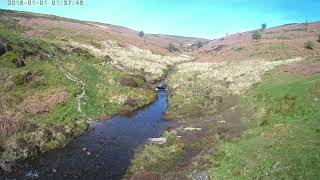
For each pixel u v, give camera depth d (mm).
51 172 27281
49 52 66062
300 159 22750
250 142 29141
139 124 41844
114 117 45000
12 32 85688
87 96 48875
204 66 90500
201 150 31766
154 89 63938
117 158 30453
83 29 122625
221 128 36875
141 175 25922
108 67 71188
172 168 28000
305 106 35031
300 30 158625
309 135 26938
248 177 22719
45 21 121375
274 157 24125
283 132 29156
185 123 41875
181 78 73625
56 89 48781
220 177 24188
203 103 50531
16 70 52062
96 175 26875
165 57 113812
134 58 95875
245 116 40625
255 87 54312
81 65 64500
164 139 35656
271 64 77125
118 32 148625
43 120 39062
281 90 44531
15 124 34688
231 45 123688
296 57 87250
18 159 29141
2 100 42625
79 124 38906
